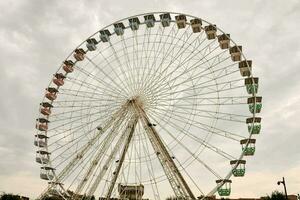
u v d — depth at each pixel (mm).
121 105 49094
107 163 46812
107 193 45344
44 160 49656
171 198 50812
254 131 45750
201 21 50500
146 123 47688
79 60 54000
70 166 48000
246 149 45094
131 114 48562
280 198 62125
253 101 46688
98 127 48500
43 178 48594
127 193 45469
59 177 48094
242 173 44250
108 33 53969
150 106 48562
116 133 48031
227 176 44375
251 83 47281
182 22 50781
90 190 46094
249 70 47688
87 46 54000
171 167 45281
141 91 49094
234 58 48719
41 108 52156
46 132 51375
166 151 46094
